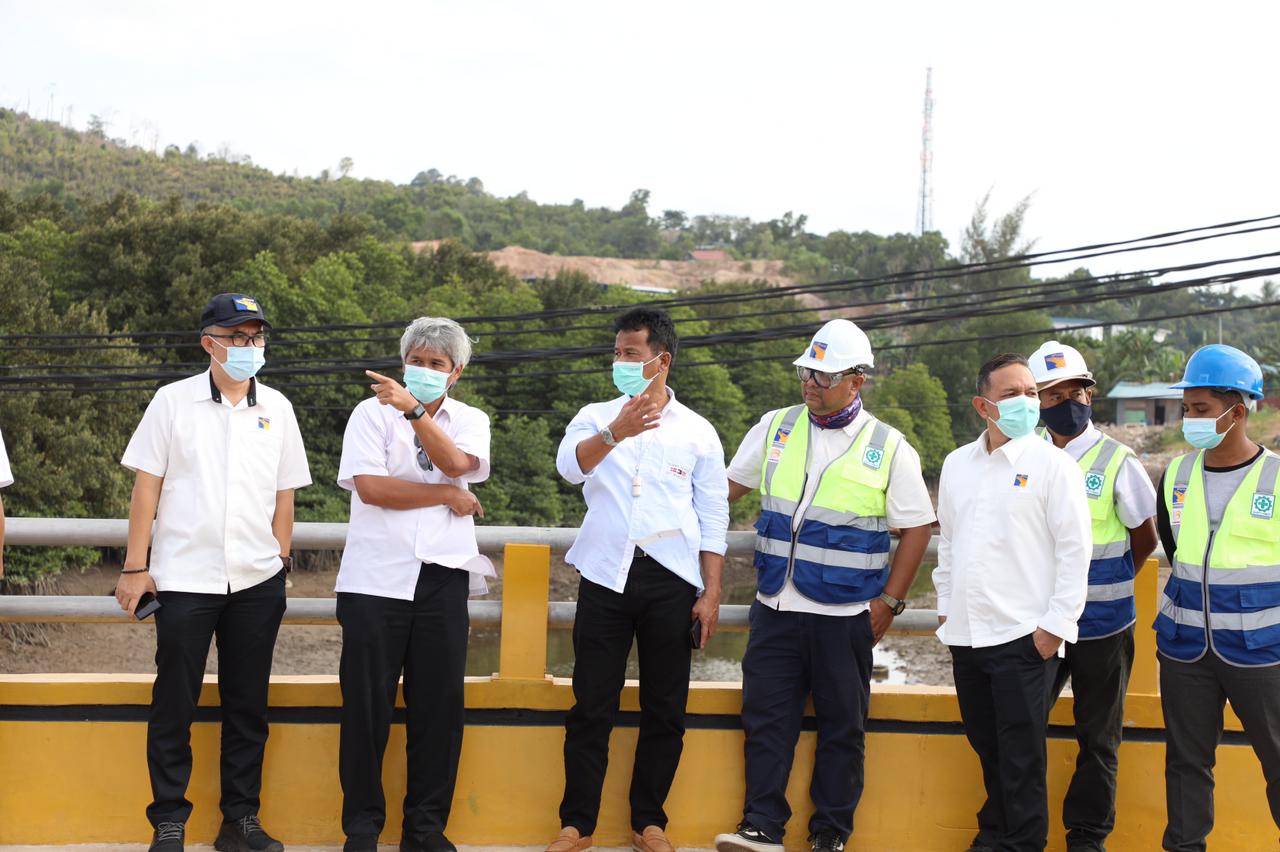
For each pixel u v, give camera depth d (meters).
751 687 4.54
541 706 4.64
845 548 4.43
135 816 4.46
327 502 39.31
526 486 45.91
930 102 130.00
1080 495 4.27
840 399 4.47
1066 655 4.58
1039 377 4.67
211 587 4.17
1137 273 16.17
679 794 4.71
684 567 4.39
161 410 4.23
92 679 4.45
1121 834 4.85
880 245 151.75
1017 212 84.31
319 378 41.12
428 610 4.29
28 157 176.75
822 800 4.48
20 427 30.23
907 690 4.79
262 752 4.38
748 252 192.62
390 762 4.57
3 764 4.40
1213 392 4.20
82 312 34.72
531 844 4.64
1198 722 4.32
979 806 4.75
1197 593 4.28
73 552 28.45
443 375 4.32
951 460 4.61
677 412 4.57
